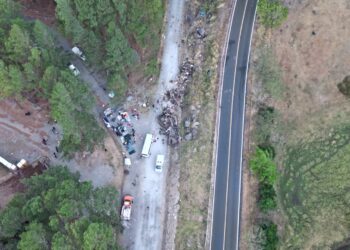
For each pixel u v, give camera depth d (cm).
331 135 10188
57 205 6844
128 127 9188
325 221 9369
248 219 8669
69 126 7600
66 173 7638
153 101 9494
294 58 10381
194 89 9662
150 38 9381
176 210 8500
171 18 10319
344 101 10425
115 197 7712
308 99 10369
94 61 8719
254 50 10038
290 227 9219
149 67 9538
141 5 8588
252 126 9462
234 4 10388
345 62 10512
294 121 10219
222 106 9581
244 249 8419
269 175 8800
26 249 6419
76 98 7831
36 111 8969
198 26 10262
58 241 6412
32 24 8100
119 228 8125
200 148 9050
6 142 8750
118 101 9219
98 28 8444
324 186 9731
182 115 9450
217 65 9869
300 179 9819
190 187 8681
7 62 7888
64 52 9162
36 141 8775
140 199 8619
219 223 8600
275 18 9912
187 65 9888
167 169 8869
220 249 8412
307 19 10488
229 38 10131
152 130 9212
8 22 7831
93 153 8775
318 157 9975
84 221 6769
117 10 8269
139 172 8831
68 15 7612
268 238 8500
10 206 7162
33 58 7588
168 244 8262
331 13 10544
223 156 9162
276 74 10125
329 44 10500
